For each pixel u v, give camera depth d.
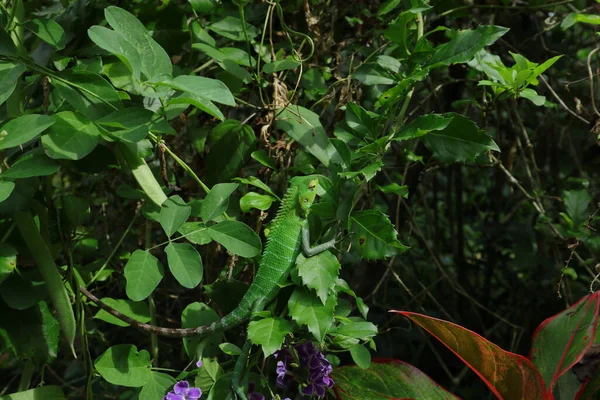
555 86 0.79
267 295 0.50
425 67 0.51
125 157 0.51
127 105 0.51
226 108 0.67
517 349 0.77
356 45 0.66
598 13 0.68
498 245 0.90
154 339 0.58
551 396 0.53
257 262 0.56
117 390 0.73
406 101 0.54
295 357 0.51
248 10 0.62
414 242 0.94
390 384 0.55
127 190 0.56
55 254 0.53
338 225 0.52
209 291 0.54
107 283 0.68
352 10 0.68
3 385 0.77
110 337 0.75
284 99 0.57
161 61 0.47
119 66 0.52
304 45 0.62
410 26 0.59
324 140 0.55
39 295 0.49
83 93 0.47
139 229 0.72
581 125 0.82
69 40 0.53
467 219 1.00
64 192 0.71
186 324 0.52
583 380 0.55
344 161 0.52
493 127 0.87
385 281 0.79
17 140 0.42
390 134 0.51
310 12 0.63
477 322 0.86
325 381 0.50
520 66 0.55
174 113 0.51
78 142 0.44
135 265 0.47
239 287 0.54
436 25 0.74
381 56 0.55
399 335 0.80
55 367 0.75
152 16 0.59
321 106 0.68
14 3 0.48
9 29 0.48
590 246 0.72
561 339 0.57
